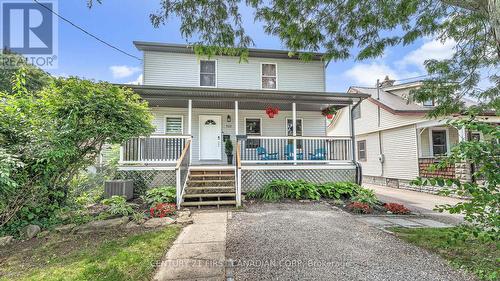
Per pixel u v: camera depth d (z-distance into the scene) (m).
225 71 11.42
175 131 10.63
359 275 2.95
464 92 5.71
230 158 10.03
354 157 9.26
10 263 3.26
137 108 5.70
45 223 4.64
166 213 5.48
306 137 8.97
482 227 2.46
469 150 2.12
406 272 3.02
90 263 3.20
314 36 4.27
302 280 2.83
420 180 2.38
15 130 4.30
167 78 10.91
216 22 3.66
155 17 3.52
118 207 5.36
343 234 4.44
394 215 6.00
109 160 8.05
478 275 2.89
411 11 3.95
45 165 4.58
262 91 8.80
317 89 11.97
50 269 3.05
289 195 7.65
